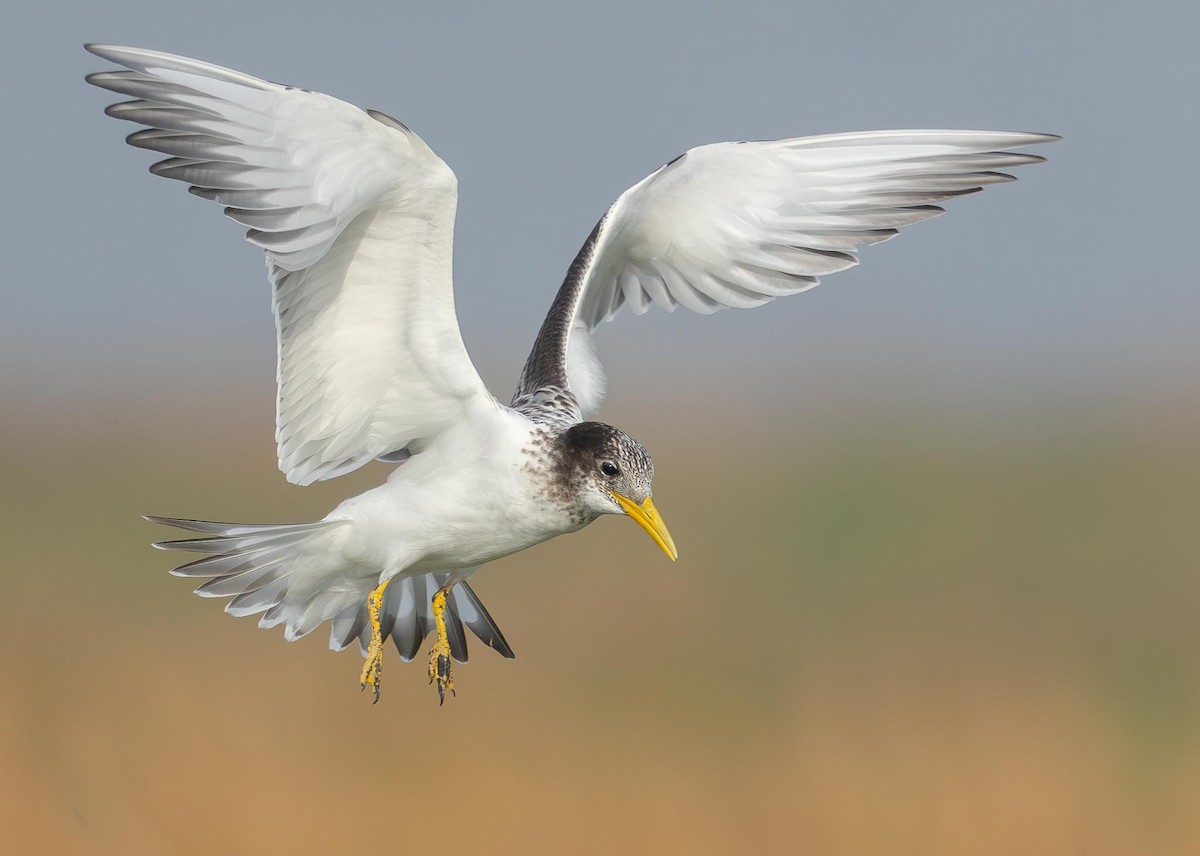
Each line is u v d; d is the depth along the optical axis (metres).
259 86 9.37
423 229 9.62
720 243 11.71
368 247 9.71
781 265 11.61
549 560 23.20
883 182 11.48
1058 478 32.78
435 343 10.01
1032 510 29.14
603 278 12.05
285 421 10.21
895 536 26.44
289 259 9.23
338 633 11.20
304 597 10.68
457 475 10.27
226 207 9.21
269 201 9.26
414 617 11.25
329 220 9.30
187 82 9.29
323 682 17.73
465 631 11.77
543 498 10.27
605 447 10.27
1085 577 23.75
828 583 22.97
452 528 10.33
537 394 10.88
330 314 9.96
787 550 25.20
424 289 9.84
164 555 23.56
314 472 10.39
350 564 10.52
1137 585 23.14
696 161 11.56
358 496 10.50
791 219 11.57
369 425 10.34
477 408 10.20
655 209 11.70
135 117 9.16
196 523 10.20
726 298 11.84
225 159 9.28
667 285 12.01
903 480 32.03
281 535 10.34
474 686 17.80
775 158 11.57
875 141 11.56
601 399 11.59
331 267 9.79
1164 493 30.95
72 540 24.47
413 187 9.45
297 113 9.34
